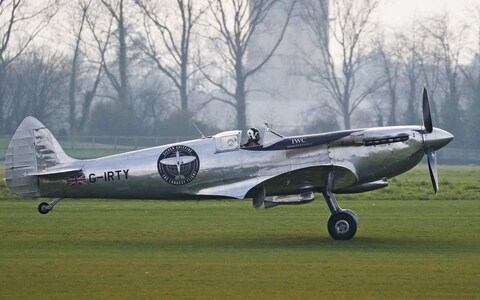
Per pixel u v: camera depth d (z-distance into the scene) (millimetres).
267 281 50750
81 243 66375
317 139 68938
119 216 86000
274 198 69625
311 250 61969
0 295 47562
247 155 69000
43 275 52625
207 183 69438
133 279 51406
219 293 47812
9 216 86125
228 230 74125
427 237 68500
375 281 50625
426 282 50312
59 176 71062
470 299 46312
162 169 69812
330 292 47938
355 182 68125
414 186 118062
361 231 72438
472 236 68875
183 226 77188
